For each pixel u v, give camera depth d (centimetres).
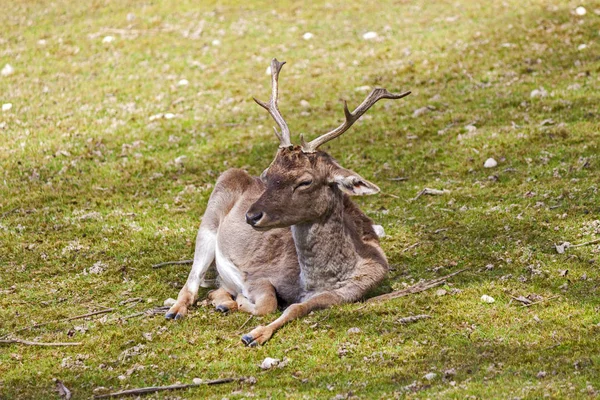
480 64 2202
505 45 2295
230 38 2605
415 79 2173
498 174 1580
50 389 957
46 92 2266
